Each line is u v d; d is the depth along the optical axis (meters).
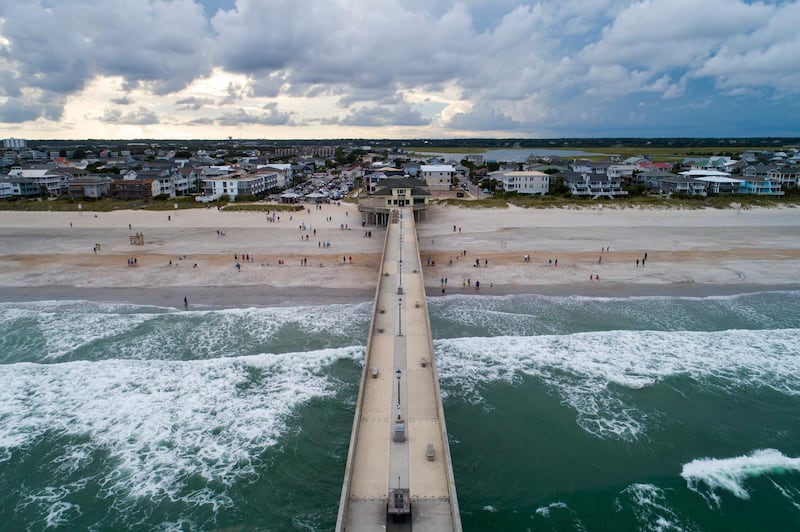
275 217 97.50
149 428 31.23
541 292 54.34
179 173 143.50
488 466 28.19
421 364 32.28
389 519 20.28
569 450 29.44
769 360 39.41
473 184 151.25
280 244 75.06
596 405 33.62
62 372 37.16
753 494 26.28
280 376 36.88
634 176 141.12
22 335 43.25
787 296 53.56
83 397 34.25
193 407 33.28
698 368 38.12
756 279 58.88
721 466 28.20
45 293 53.69
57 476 27.50
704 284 57.16
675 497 25.98
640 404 33.78
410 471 23.05
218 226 88.75
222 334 43.56
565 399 34.22
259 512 25.33
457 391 35.00
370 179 138.50
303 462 28.59
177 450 29.42
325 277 59.16
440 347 40.84
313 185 153.88
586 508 25.30
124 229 85.69
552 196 120.81
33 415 32.34
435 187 138.00
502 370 37.69
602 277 59.31
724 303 51.47
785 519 24.83
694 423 31.80
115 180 122.81
